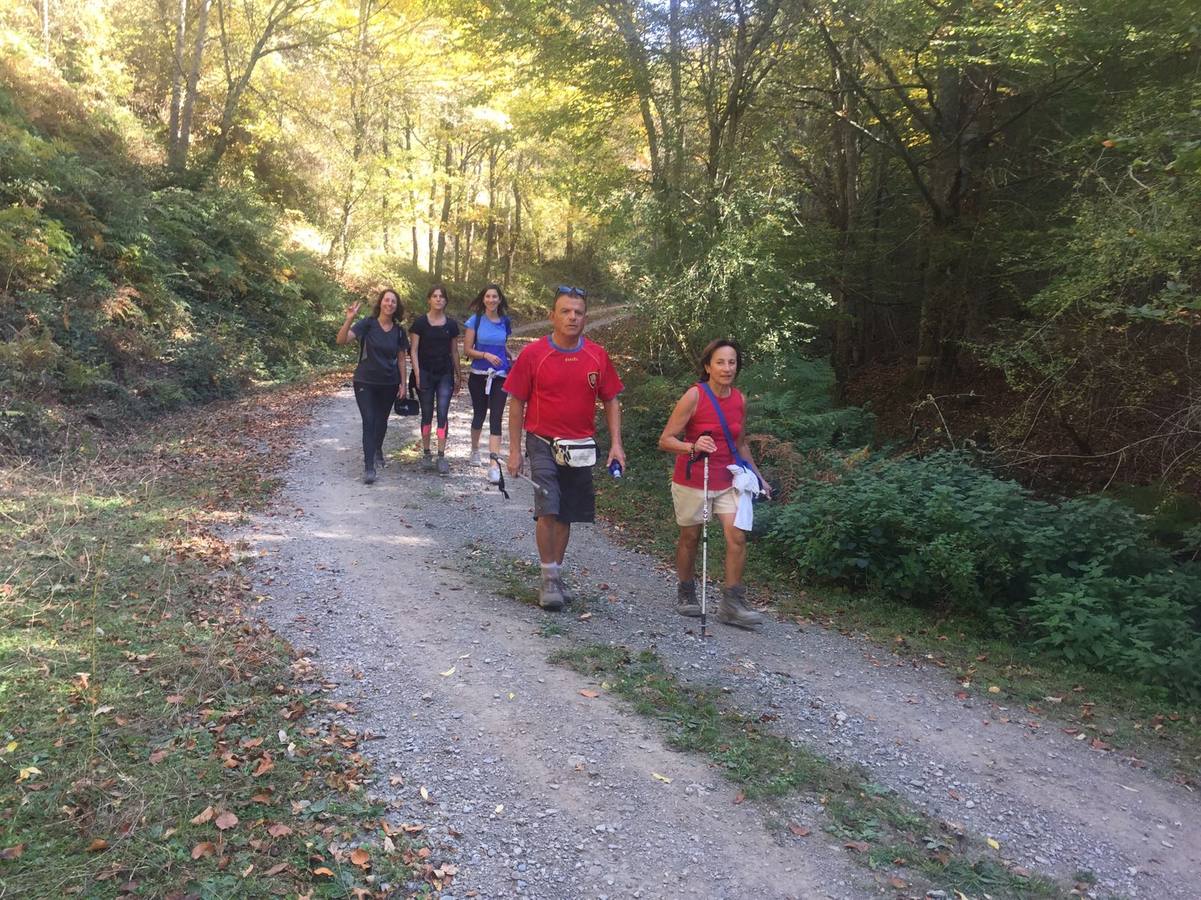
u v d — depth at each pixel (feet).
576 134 42.96
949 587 20.20
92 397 30.66
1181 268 21.57
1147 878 10.10
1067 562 20.75
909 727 13.41
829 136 47.52
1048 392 30.01
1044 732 13.92
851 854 9.74
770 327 35.99
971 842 10.38
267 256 56.65
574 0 35.76
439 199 86.89
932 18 31.91
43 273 33.78
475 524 22.47
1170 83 27.53
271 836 9.02
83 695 11.44
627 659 14.46
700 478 16.42
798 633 17.39
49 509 19.30
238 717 11.44
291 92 73.46
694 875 9.12
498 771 10.77
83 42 65.77
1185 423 25.08
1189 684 15.89
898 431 40.16
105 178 43.52
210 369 40.19
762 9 34.12
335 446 30.50
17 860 8.23
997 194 39.83
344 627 14.89
